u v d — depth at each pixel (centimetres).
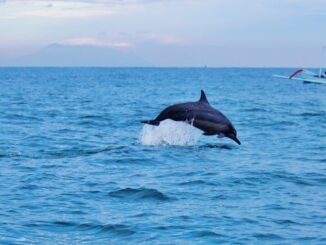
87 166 3581
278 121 6844
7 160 3803
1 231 2209
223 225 2303
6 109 8612
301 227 2284
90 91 15912
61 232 2219
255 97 13075
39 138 5019
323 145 4681
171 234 2195
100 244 2091
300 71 14700
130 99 11944
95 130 5753
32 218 2391
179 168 3534
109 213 2475
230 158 3938
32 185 3011
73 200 2698
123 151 4141
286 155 4112
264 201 2695
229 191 2905
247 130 5875
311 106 9850
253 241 2120
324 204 2644
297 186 3039
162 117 4062
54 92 15025
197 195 2812
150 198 2748
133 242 2112
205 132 4125
